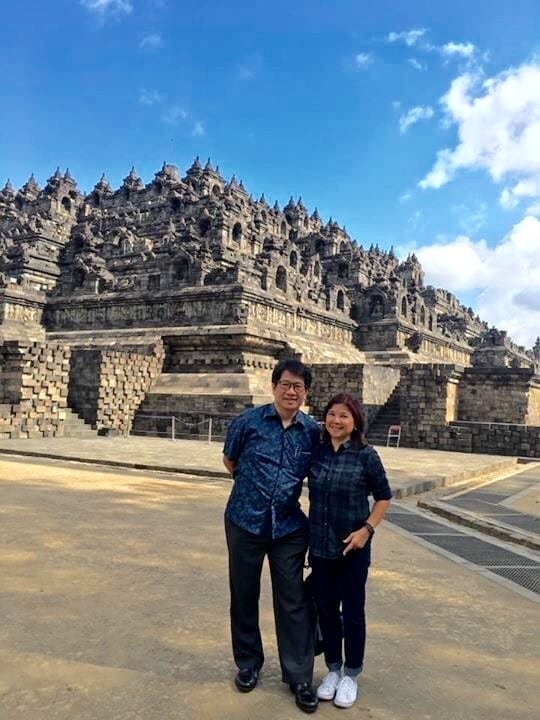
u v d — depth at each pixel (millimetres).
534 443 31297
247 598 5727
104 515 12773
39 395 31953
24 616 7113
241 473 5809
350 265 67000
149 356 38219
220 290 41688
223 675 5832
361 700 5461
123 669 5859
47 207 72000
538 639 7023
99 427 34938
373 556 10516
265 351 40188
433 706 5371
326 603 5715
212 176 73188
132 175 78312
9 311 48344
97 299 47281
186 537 11156
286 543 5723
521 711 5328
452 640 6891
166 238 55656
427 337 59188
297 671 5422
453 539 12227
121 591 8078
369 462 5711
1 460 21969
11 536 10680
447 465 24922
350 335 55969
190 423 35156
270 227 73062
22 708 5094
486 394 37719
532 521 14133
